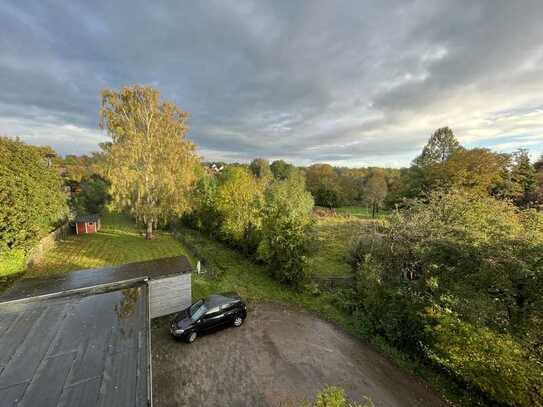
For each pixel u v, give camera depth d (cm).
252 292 1472
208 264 1792
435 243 987
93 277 1068
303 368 899
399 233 1248
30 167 1741
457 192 1548
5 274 1360
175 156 2162
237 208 2239
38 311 643
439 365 905
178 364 883
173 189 2167
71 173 3731
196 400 743
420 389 836
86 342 529
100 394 404
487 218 1130
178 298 1202
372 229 1642
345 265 2078
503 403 735
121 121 2092
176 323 1019
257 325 1152
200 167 3116
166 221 2677
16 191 1472
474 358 775
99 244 2139
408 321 1000
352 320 1230
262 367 891
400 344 1031
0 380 419
